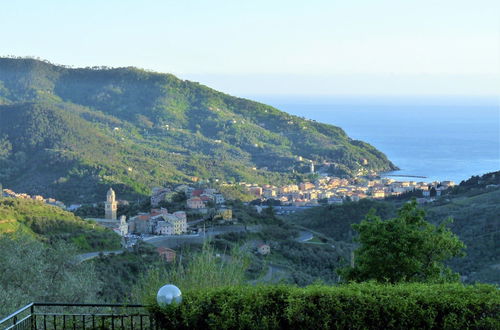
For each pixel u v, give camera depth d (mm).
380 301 9422
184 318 9469
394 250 16172
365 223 17125
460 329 9242
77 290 19750
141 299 12891
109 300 22531
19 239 20969
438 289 9797
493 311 9250
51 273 21391
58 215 64125
